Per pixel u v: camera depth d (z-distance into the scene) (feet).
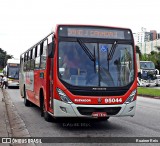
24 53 64.49
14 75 136.36
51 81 35.47
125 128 35.06
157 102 72.33
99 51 33.37
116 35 34.24
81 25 33.76
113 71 33.09
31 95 52.75
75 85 31.89
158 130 33.81
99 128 35.01
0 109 51.44
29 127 35.81
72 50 33.12
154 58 238.68
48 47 36.70
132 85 33.27
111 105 32.14
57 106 32.24
